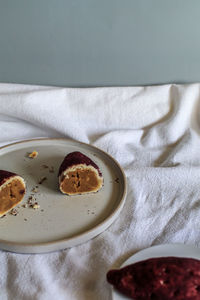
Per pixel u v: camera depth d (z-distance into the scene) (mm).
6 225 586
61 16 719
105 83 791
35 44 750
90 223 594
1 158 710
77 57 763
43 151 730
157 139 761
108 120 779
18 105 750
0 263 556
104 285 532
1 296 525
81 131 768
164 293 485
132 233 593
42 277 536
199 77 780
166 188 666
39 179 668
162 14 715
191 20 719
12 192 605
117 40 743
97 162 704
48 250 563
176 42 743
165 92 772
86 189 638
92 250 573
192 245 562
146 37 739
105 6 708
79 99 772
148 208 634
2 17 721
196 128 770
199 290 487
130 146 761
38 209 612
